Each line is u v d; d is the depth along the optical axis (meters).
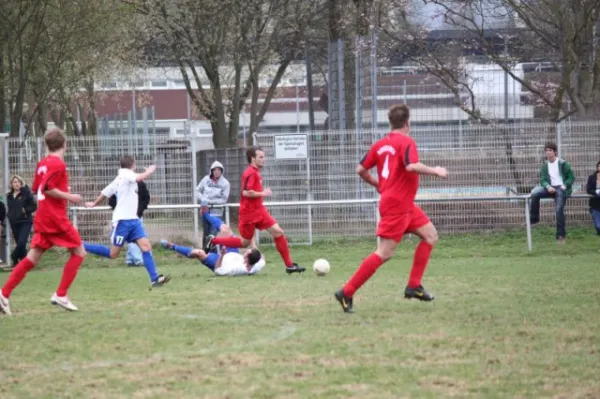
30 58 70.62
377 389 18.14
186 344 23.44
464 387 18.19
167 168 59.44
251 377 19.38
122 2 79.00
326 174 60.19
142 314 29.33
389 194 27.80
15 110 71.12
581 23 71.31
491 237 59.84
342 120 71.38
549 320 26.05
